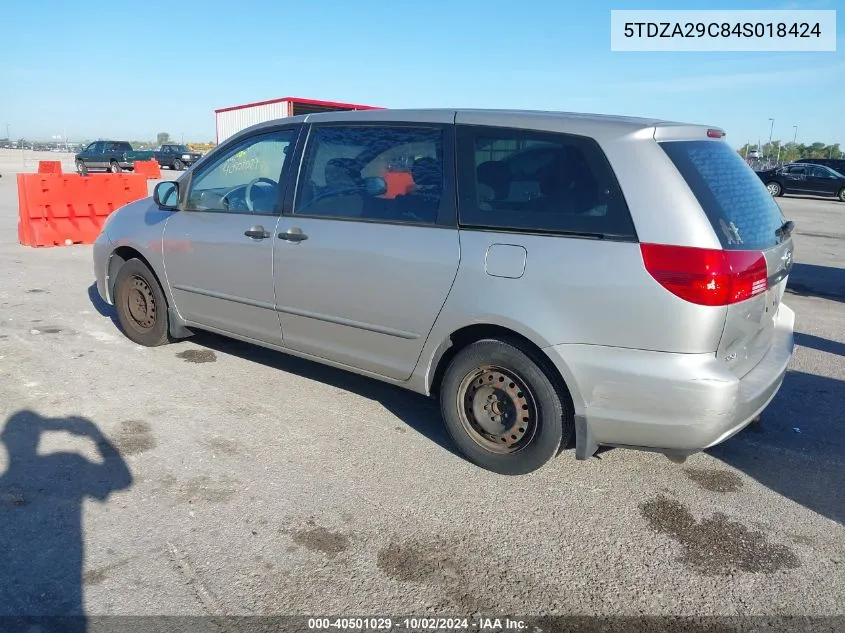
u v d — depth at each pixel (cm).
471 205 358
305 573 283
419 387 390
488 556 299
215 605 262
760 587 284
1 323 625
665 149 320
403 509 333
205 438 401
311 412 444
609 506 342
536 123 348
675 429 311
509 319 338
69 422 416
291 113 2136
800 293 895
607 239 317
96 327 623
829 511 345
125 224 554
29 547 292
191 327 528
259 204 455
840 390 516
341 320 411
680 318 300
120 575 277
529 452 353
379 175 396
